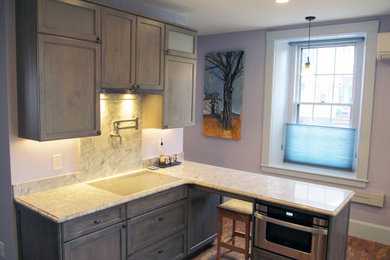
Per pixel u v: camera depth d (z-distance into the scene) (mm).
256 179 3035
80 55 2344
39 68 2125
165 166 3451
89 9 2365
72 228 2076
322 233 2250
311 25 3854
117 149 3033
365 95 3582
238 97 4480
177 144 3791
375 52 3504
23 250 2367
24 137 2312
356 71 3910
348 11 3293
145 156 3381
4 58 2271
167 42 3027
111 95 2920
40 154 2477
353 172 3969
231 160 4652
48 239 2102
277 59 4227
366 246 3535
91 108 2455
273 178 3086
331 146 4098
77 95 2355
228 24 3967
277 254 2490
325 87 4168
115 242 2369
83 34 2340
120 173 3088
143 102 3227
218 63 4625
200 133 4938
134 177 3000
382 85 3506
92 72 2432
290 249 2412
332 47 4070
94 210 2174
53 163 2562
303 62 4309
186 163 3693
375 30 3490
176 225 2926
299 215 2352
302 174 4059
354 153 3945
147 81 2873
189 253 3111
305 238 2354
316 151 4219
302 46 4293
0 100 2336
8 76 2270
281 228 2473
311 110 4289
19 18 2227
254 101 4359
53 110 2229
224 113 4629
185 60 3262
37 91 2145
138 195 2488
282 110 4422
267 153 4316
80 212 2098
